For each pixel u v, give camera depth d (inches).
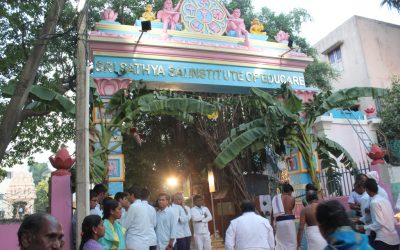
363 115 637.3
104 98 384.2
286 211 273.9
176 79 420.8
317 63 686.5
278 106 369.4
